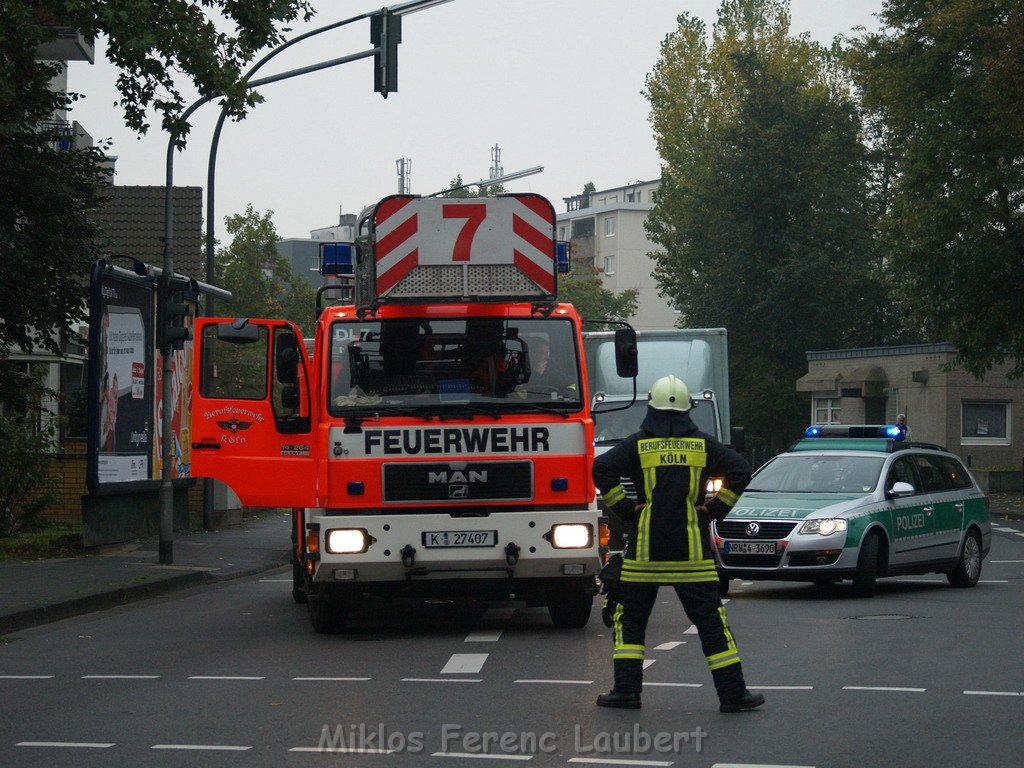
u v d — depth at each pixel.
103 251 33.97
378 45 26.22
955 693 12.09
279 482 16.41
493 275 16.20
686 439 11.46
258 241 75.56
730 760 9.37
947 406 72.75
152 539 32.62
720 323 87.69
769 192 85.00
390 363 16.20
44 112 31.06
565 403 16.25
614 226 159.62
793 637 16.17
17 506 31.20
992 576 25.98
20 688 12.84
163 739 10.23
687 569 11.30
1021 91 45.72
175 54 24.80
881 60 52.88
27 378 33.72
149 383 31.05
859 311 87.69
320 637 16.69
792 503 21.45
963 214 50.31
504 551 15.93
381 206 16.16
